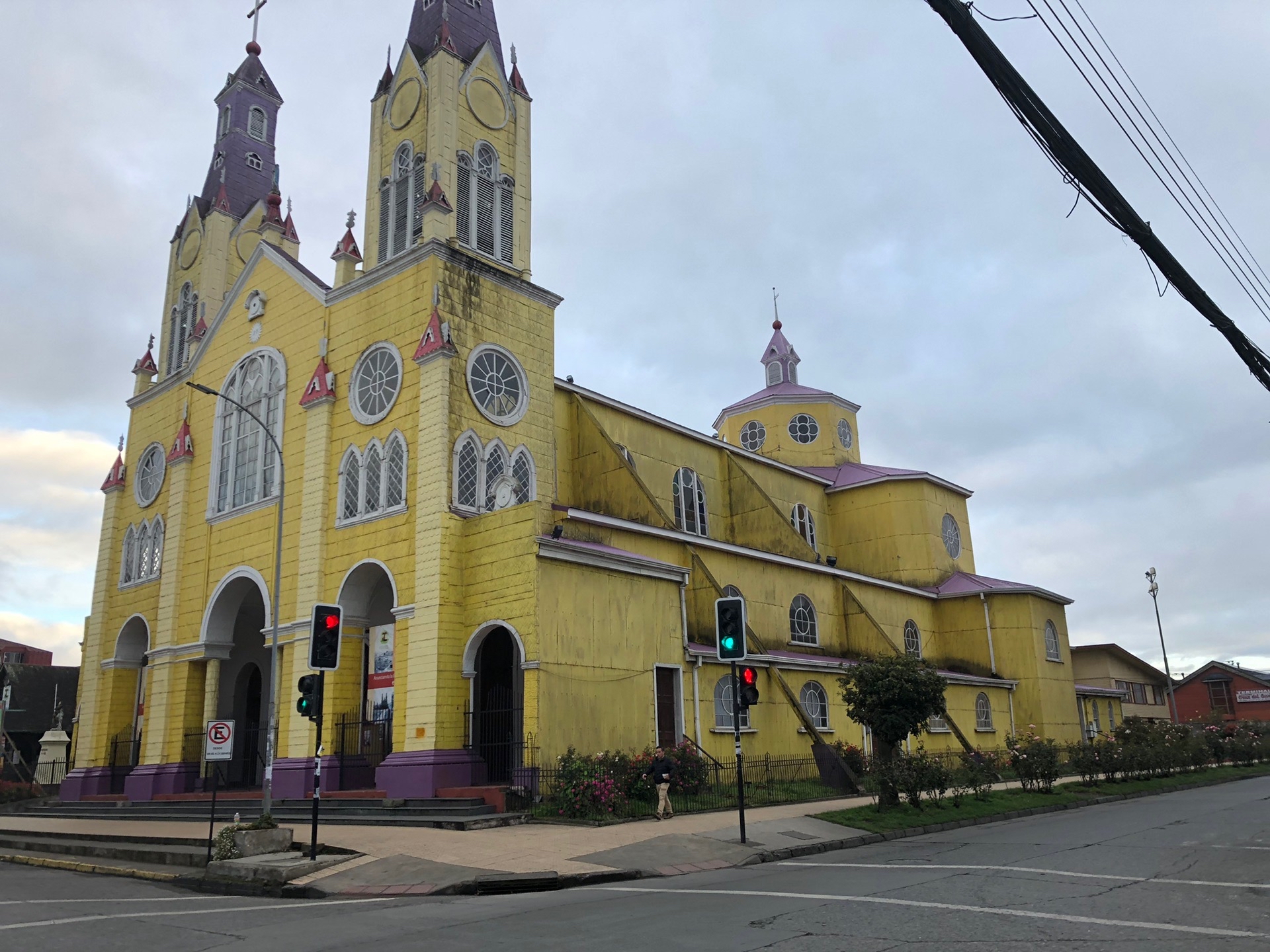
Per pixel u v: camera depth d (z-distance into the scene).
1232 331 13.50
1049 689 46.28
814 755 29.64
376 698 26.61
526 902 13.48
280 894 15.83
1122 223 11.20
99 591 39.12
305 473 29.98
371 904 14.20
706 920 11.02
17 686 59.53
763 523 41.12
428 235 28.41
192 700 33.28
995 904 11.37
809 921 10.67
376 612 30.17
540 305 30.92
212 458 34.72
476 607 25.27
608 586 25.91
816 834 19.86
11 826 29.86
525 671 23.55
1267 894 11.56
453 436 26.84
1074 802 28.12
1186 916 10.37
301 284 32.62
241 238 41.56
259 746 35.06
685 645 27.95
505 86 32.62
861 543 49.62
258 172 43.38
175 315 41.53
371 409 28.91
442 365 26.91
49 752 44.81
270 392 32.94
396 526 27.08
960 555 51.34
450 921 11.95
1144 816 22.88
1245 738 49.53
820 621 39.41
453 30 32.28
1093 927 9.92
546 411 30.12
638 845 17.84
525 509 24.61
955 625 47.38
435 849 17.83
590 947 9.72
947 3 9.06
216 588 32.97
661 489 39.12
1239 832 18.38
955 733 38.72
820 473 52.00
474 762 24.61
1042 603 47.66
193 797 30.22
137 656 38.06
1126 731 42.12
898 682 24.22
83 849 23.17
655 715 26.30
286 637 29.06
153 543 37.66
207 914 13.41
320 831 21.08
